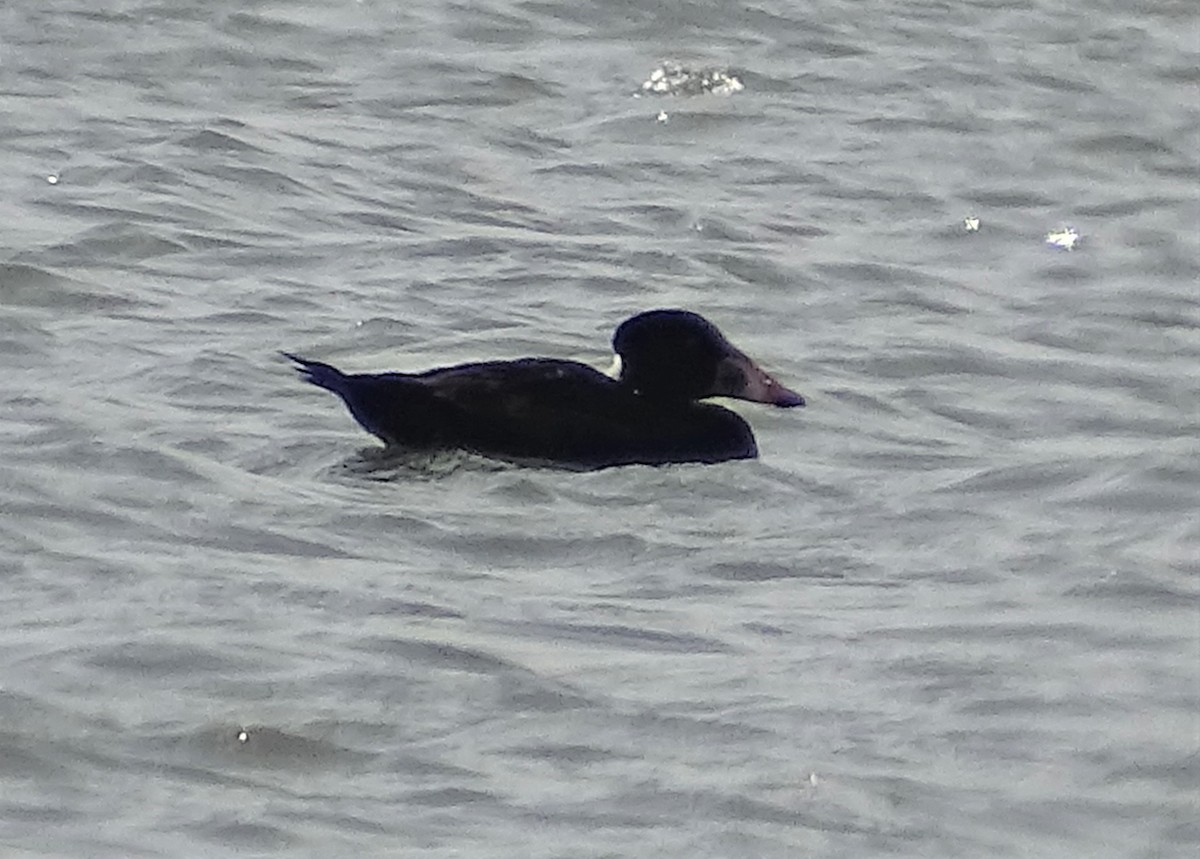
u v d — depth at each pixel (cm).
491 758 1135
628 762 1134
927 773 1127
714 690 1209
